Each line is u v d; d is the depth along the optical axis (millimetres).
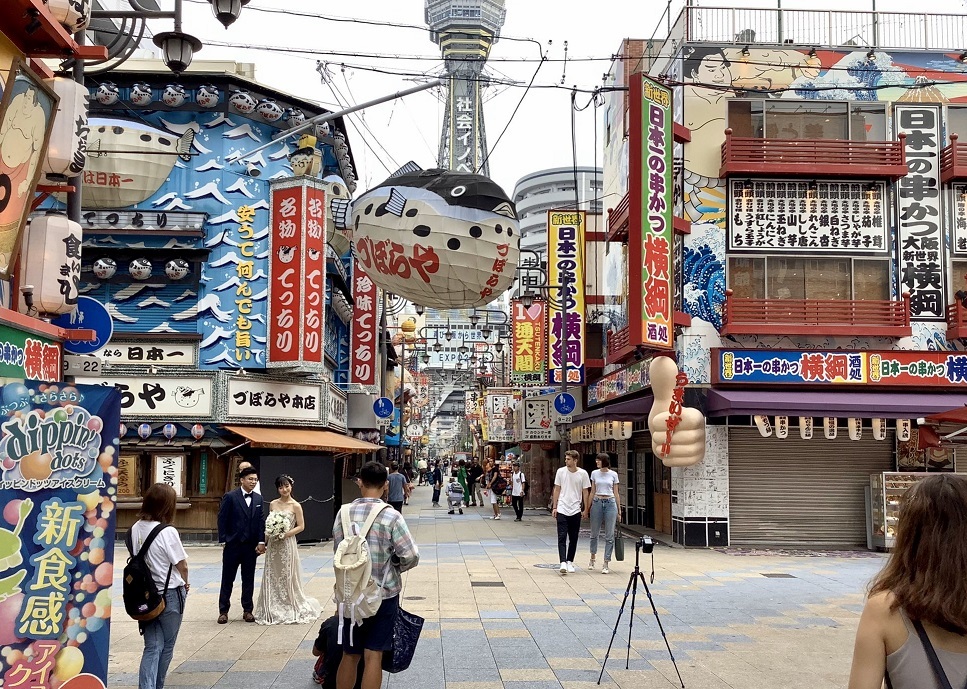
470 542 20375
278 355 20953
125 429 20281
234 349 21188
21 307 6930
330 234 22844
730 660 8414
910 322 20125
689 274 20250
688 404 19781
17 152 6133
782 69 20797
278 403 21531
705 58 20781
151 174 21062
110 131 20844
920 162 20641
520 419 34188
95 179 20688
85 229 20797
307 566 15883
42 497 5352
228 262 21344
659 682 7598
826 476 20141
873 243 20438
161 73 21219
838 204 20516
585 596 12211
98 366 7309
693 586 13352
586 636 9508
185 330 21188
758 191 20500
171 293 21312
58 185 7668
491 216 11492
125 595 6469
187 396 20531
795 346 20000
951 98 20797
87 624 5395
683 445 12016
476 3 160375
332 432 24438
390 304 37438
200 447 20688
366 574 6168
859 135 20719
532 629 9875
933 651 2793
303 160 21625
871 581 3088
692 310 20172
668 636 9555
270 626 10125
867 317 19922
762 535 19953
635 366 22328
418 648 8883
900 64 20891
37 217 7152
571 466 14805
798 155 20141
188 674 7805
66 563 5379
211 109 21562
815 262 20422
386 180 11984
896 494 19062
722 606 11516
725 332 19719
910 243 20438
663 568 15641
